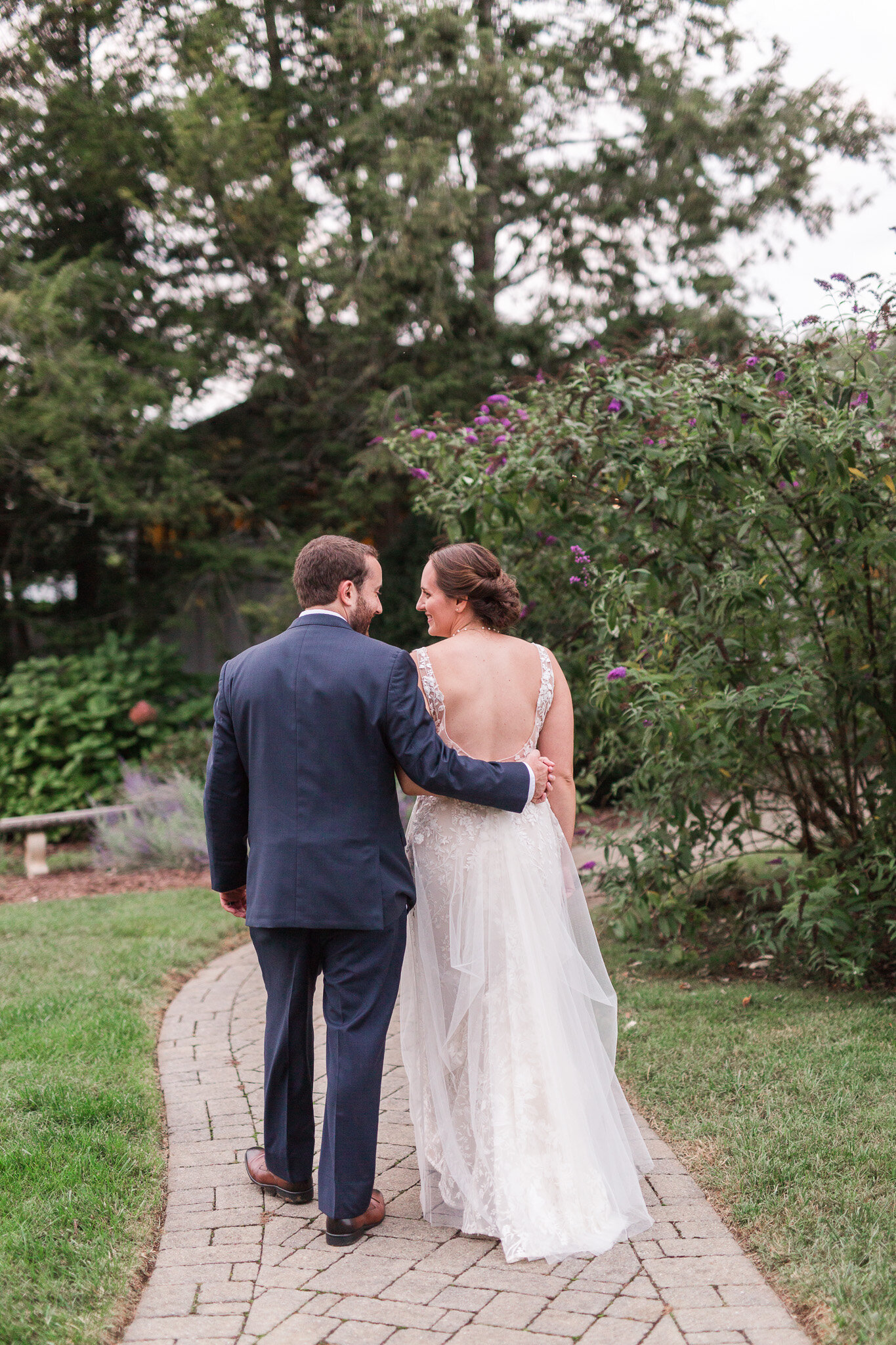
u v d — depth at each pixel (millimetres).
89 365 9180
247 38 10492
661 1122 2965
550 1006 2486
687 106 9969
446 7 9422
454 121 9812
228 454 11711
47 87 10219
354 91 10383
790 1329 1993
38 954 5039
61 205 10977
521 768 2488
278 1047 2535
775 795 4758
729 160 10359
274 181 9680
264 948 2506
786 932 4066
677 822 4336
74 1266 2256
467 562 2664
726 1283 2166
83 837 9156
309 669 2443
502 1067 2467
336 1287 2213
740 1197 2486
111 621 11758
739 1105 2998
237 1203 2611
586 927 2727
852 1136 2719
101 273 10234
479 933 2500
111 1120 3025
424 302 9844
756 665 4207
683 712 3967
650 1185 2611
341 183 9664
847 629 4039
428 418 9406
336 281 9617
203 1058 3656
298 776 2416
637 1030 3693
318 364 10867
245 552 10781
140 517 9938
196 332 10672
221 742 2564
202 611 12805
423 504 5031
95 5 10156
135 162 10438
